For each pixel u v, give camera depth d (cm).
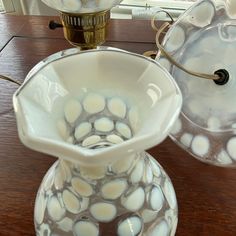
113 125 29
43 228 30
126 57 27
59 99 27
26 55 60
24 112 24
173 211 31
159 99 25
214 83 39
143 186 28
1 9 110
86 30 47
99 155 21
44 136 23
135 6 92
